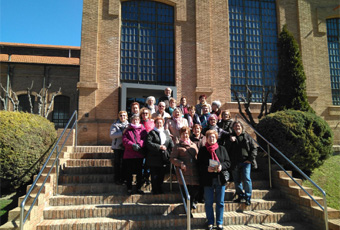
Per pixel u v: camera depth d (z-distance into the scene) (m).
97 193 6.18
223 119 7.06
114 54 11.49
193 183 5.33
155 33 12.36
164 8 12.62
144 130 6.08
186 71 11.98
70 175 6.61
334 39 14.04
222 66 12.33
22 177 6.53
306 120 8.04
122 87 11.04
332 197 7.39
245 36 13.11
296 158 7.75
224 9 12.81
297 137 7.73
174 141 6.44
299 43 13.20
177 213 5.62
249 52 13.03
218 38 12.52
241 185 6.21
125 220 5.15
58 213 5.27
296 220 5.93
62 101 22.59
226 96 12.14
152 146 5.61
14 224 4.54
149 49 12.18
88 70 11.09
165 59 12.24
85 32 11.31
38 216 5.02
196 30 12.22
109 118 11.02
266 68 13.09
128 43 12.02
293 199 6.31
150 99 7.44
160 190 6.09
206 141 5.41
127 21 12.16
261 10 13.50
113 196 5.84
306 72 12.95
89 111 10.91
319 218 5.52
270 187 7.09
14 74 21.95
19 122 6.71
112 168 7.03
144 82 11.90
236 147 6.17
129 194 5.93
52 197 5.72
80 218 5.30
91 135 10.77
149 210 5.57
